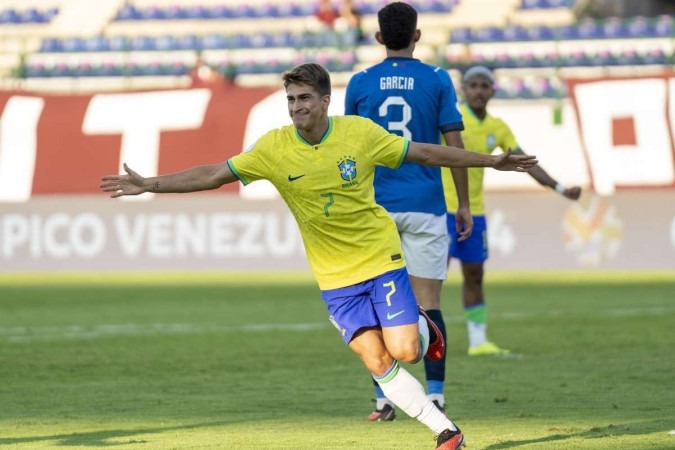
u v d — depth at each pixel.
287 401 25.66
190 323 46.12
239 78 94.81
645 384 27.59
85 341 39.66
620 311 49.38
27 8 112.81
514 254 72.81
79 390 27.77
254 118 76.56
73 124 78.56
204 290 62.88
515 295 57.81
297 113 17.83
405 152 18.30
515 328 42.91
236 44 99.50
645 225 71.56
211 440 20.16
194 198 75.06
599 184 72.31
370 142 18.28
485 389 27.16
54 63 98.75
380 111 23.77
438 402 22.66
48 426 22.06
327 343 38.72
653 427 20.98
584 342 37.91
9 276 75.12
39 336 41.44
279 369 31.88
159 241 75.50
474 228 34.34
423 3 106.19
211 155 76.62
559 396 25.77
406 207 23.23
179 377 30.28
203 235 75.00
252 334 41.78
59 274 76.19
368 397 26.31
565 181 72.88
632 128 72.56
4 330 43.75
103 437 20.61
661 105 72.62
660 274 71.12
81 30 110.19
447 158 18.31
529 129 73.88
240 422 22.48
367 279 18.66
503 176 73.12
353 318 18.86
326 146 18.19
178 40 100.38
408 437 20.48
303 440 20.11
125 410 24.33
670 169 71.69
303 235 19.11
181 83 96.81
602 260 72.19
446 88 23.80
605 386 27.33
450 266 80.81
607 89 73.62
